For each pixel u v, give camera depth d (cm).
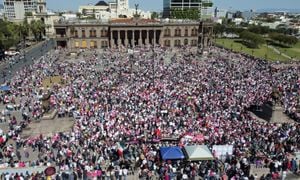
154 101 6294
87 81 8081
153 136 4644
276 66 11119
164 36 16888
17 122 5678
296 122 5584
